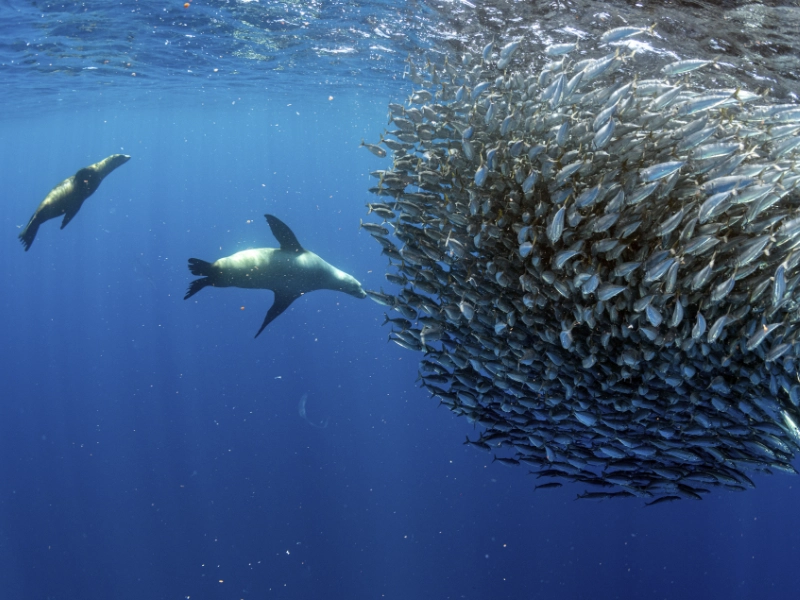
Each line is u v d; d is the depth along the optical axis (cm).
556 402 561
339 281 1118
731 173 443
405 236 639
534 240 484
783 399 582
